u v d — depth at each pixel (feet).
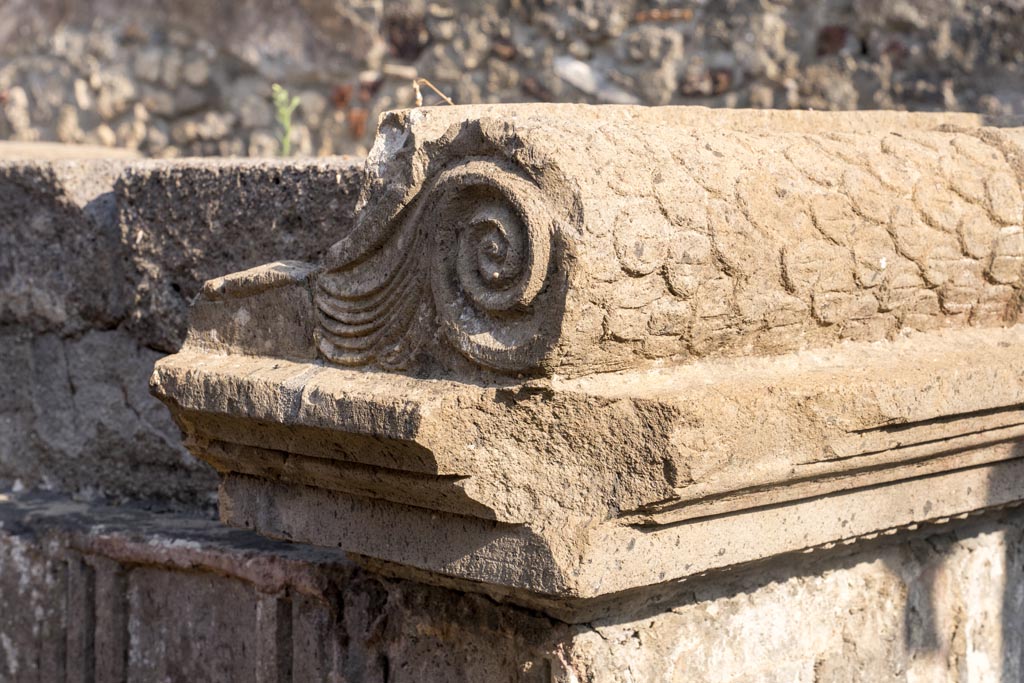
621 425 5.45
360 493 6.27
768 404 5.68
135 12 21.89
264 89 20.83
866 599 7.43
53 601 9.05
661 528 5.74
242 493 6.92
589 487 5.57
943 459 6.81
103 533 8.64
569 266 5.25
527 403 5.54
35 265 9.88
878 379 6.12
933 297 6.83
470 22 18.89
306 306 6.40
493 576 5.79
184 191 8.49
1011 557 8.30
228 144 21.27
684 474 5.41
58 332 9.81
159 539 8.32
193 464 9.16
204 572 8.13
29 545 9.14
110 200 9.48
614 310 5.43
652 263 5.50
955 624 7.93
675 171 5.73
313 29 20.18
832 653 7.25
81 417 9.77
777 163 6.22
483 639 6.57
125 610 8.67
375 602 7.21
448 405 5.50
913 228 6.63
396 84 19.69
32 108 23.02
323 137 20.38
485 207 5.56
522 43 18.52
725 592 6.70
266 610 7.68
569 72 18.15
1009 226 7.09
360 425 5.70
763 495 6.01
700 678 6.60
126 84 21.97
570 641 6.11
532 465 5.64
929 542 7.74
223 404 6.41
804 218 6.15
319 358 6.35
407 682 7.02
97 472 9.72
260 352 6.64
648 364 5.75
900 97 16.07
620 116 6.45
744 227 5.87
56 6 22.65
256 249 8.11
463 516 5.90
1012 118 8.31
